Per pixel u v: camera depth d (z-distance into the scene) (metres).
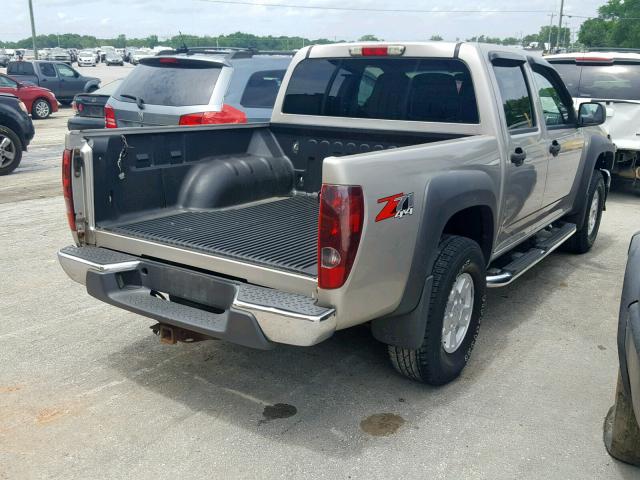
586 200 6.32
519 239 5.07
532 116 4.92
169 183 4.41
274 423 3.55
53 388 3.87
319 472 3.14
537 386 4.02
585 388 4.00
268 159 5.11
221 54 7.80
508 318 5.09
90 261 3.69
